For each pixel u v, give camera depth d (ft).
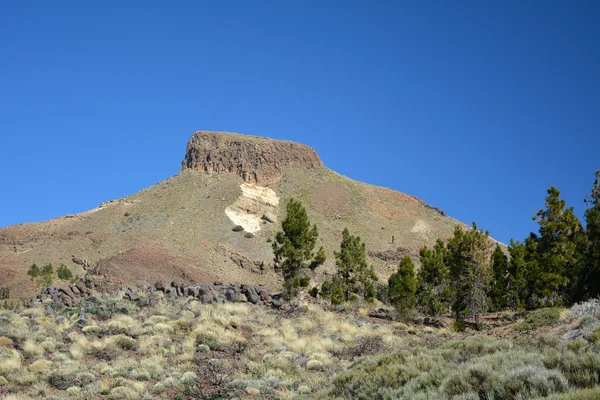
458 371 44.01
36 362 72.64
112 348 81.66
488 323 121.49
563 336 72.64
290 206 137.59
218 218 469.98
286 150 620.08
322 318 109.91
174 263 311.27
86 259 389.60
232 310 107.04
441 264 141.59
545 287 123.13
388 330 103.91
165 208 499.51
